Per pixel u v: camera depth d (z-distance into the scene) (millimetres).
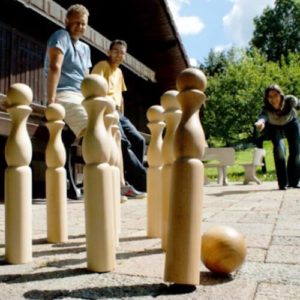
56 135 2018
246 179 9852
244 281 1303
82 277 1350
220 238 1358
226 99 29578
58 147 2016
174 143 1209
